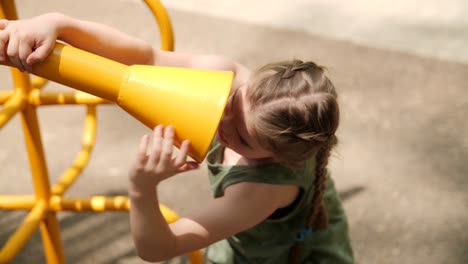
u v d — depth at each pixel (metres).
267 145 1.23
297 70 1.23
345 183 2.94
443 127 3.39
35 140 1.66
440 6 4.73
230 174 1.36
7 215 2.67
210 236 1.32
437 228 2.68
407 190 2.90
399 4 4.77
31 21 1.10
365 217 2.73
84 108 3.47
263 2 4.77
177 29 4.32
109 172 2.93
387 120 3.43
